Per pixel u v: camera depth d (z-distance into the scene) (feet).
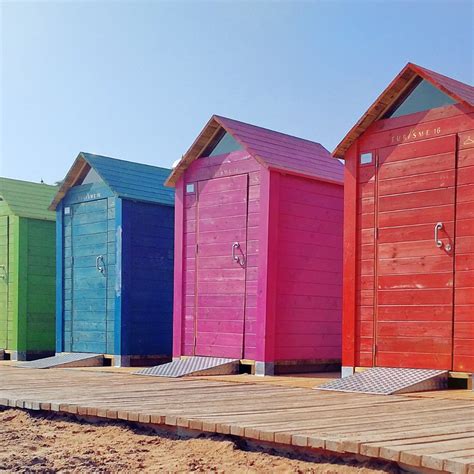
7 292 60.13
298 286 44.65
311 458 19.03
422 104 36.63
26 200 61.52
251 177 44.42
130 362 51.62
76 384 35.70
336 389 32.55
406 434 19.60
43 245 60.80
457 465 15.80
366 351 37.55
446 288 34.58
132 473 18.28
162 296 54.29
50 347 60.54
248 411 24.73
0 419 26.86
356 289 38.29
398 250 36.73
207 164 47.34
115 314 52.08
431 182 35.68
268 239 42.80
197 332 46.65
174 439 22.45
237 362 43.50
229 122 45.60
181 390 32.58
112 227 53.11
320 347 45.70
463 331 33.73
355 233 38.60
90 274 54.65
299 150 48.93
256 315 43.01
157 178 57.93
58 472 18.38
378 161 38.09
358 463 18.08
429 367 34.91
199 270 47.01
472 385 33.09
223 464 18.93
